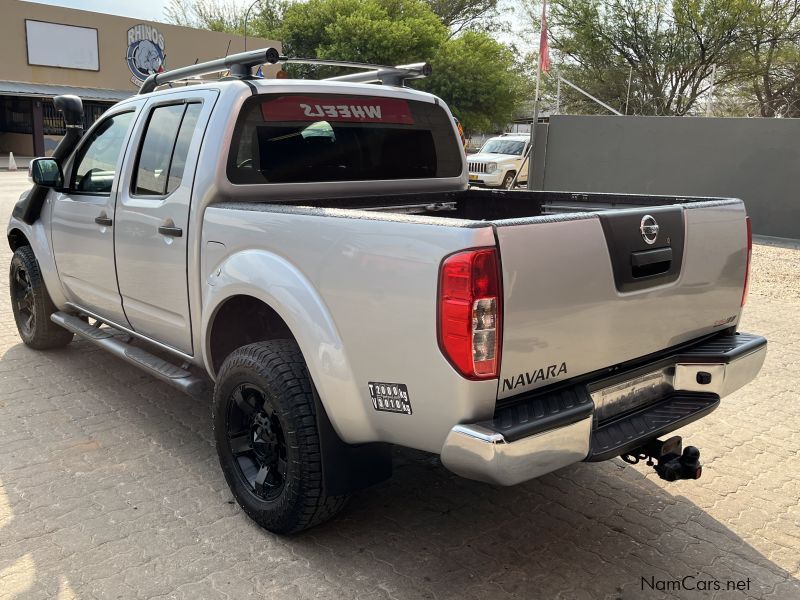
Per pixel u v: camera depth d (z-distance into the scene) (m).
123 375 4.96
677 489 3.51
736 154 13.06
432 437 2.41
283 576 2.74
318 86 3.65
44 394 4.59
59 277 4.73
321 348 2.62
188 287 3.38
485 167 20.48
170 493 3.37
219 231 3.13
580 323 2.46
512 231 2.24
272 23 46.44
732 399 4.78
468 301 2.17
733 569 2.85
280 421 2.81
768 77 30.69
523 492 3.46
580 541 3.03
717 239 2.99
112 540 2.96
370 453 2.84
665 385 2.99
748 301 7.82
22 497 3.29
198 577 2.72
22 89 29.75
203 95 3.45
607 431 2.66
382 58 37.53
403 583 2.71
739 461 3.83
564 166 15.02
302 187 3.60
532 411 2.35
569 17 32.06
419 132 4.21
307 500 2.79
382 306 2.42
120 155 3.94
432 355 2.29
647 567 2.85
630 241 2.59
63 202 4.48
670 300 2.80
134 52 33.62
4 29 29.80
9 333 5.95
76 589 2.64
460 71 38.44
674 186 13.83
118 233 3.87
